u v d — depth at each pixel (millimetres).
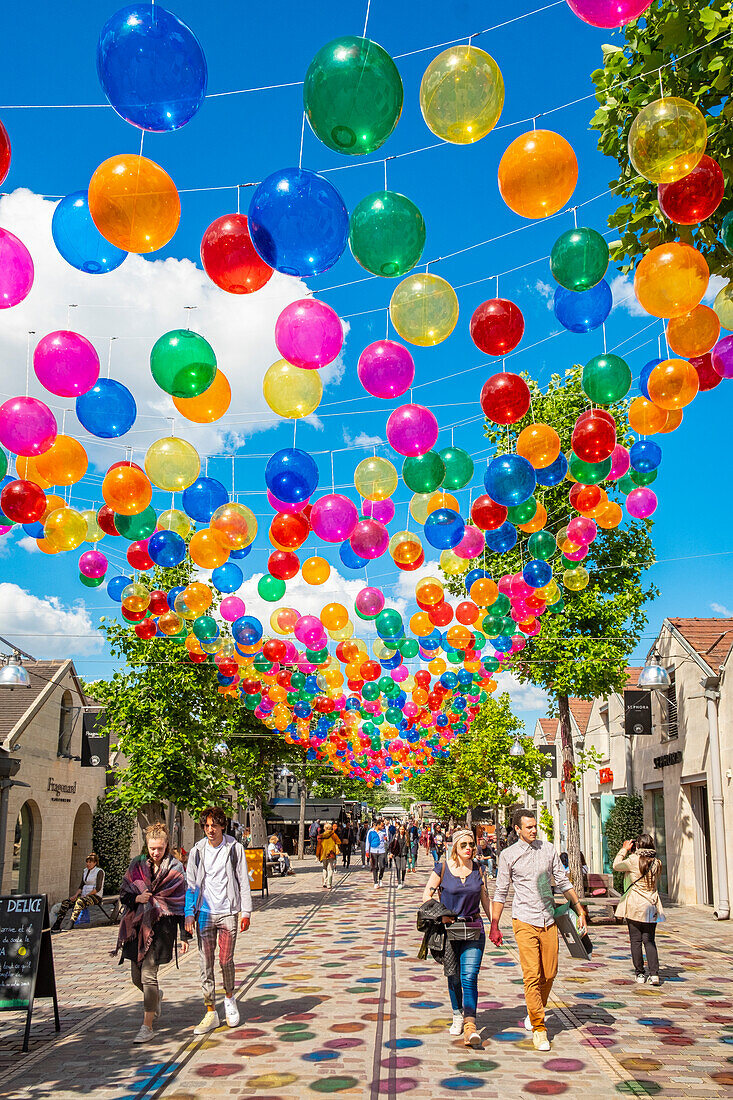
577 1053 6727
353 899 21234
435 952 7340
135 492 7648
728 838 17000
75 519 8469
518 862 7219
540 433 7773
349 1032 7422
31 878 20812
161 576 16562
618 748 26062
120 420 6934
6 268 5215
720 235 5152
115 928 17359
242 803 25359
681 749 20016
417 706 17547
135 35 3996
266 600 11312
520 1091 5797
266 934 14148
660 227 6016
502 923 15375
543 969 7094
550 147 4617
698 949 12492
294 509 8477
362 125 4133
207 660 15969
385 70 4043
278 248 4684
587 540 9859
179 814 18875
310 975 10188
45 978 7598
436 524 9188
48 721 21688
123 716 17062
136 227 4738
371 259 4957
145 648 17219
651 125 4414
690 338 5449
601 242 5633
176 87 4109
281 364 6566
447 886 7379
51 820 21875
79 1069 6426
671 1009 8281
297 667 15453
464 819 43438
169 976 10375
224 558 9422
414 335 5727
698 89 5547
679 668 20156
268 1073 6246
